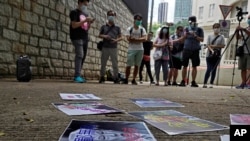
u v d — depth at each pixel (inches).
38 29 226.5
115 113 76.7
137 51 257.8
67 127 54.9
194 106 102.0
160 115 75.4
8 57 194.2
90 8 321.4
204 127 63.2
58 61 258.8
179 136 55.1
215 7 915.4
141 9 570.9
